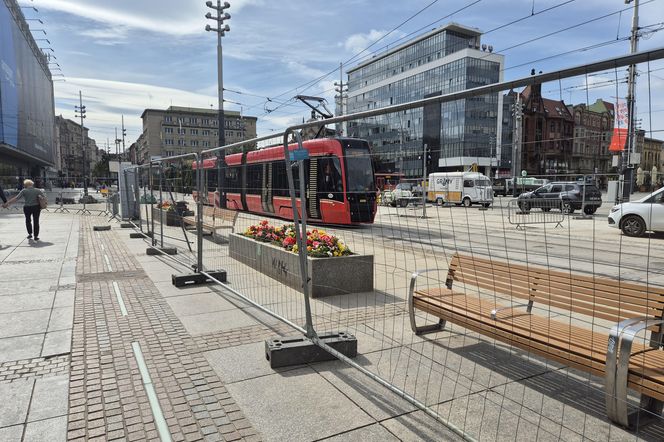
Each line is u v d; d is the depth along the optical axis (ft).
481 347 13.79
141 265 27.48
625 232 45.78
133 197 55.47
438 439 9.05
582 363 9.46
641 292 10.18
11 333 15.17
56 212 79.82
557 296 11.99
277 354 12.34
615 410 9.17
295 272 20.77
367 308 17.88
